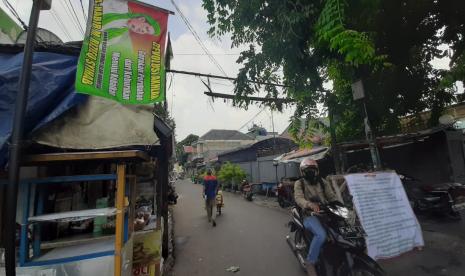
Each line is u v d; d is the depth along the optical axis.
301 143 8.39
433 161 9.69
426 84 8.17
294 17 4.71
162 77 3.70
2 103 2.86
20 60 3.34
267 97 7.67
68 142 3.00
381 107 8.29
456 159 9.49
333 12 4.30
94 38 3.39
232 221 9.48
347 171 9.20
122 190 2.84
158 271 4.19
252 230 7.94
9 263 2.20
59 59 3.58
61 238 3.20
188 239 7.29
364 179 3.70
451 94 8.23
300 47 5.51
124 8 3.69
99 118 3.30
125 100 3.40
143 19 3.79
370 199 3.60
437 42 7.36
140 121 3.44
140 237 3.97
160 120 4.25
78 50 3.79
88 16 3.40
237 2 5.28
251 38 5.79
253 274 4.66
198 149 47.28
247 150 23.12
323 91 7.32
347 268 3.37
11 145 2.29
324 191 4.02
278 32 5.20
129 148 3.31
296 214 4.45
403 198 3.80
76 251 2.87
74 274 2.66
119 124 3.33
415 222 3.73
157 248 4.03
